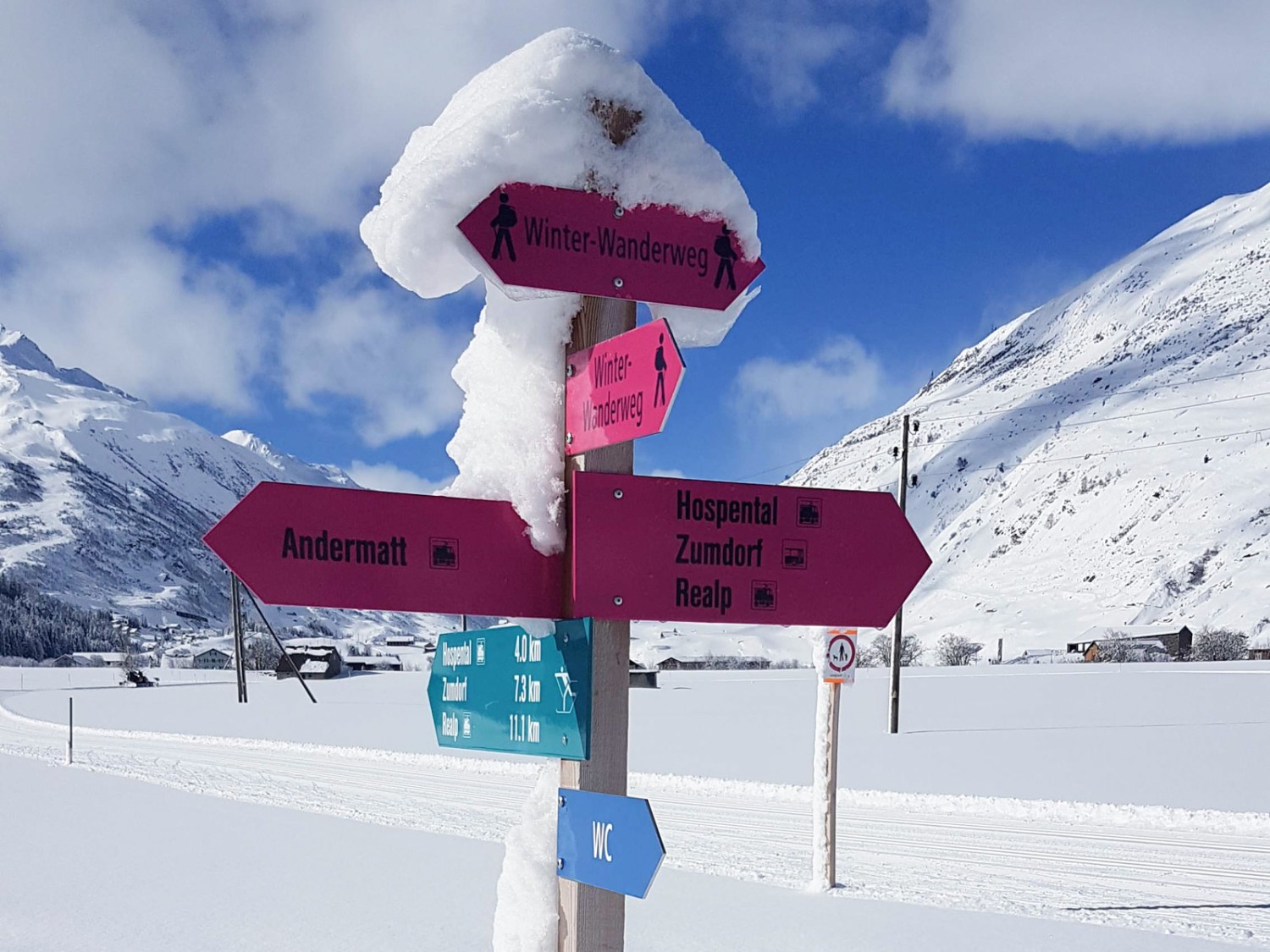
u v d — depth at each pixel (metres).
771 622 2.38
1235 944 7.11
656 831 2.02
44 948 6.18
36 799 14.66
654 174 2.47
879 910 7.93
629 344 2.19
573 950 2.33
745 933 6.93
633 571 2.31
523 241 2.38
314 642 82.38
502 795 16.83
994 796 15.70
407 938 6.46
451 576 2.31
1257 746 22.22
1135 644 104.50
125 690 67.06
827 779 9.14
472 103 2.49
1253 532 185.38
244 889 8.10
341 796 16.58
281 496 2.19
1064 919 7.88
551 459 2.40
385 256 2.44
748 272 2.59
